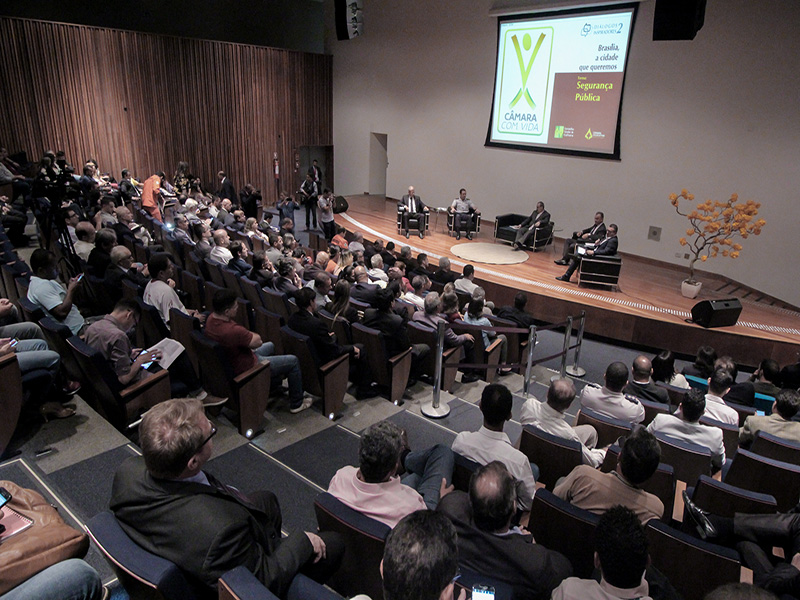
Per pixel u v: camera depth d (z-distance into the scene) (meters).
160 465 1.75
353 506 2.10
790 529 2.59
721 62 8.89
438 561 1.27
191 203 9.97
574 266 8.91
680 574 2.35
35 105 12.03
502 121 12.38
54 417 3.68
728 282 9.32
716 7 8.81
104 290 5.58
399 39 14.35
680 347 7.46
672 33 6.64
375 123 15.63
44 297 4.30
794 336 7.13
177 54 13.68
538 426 3.37
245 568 1.59
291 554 1.84
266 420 4.23
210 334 3.85
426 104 14.08
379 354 4.60
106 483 3.08
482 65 12.59
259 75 15.20
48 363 3.63
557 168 11.59
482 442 2.77
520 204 12.47
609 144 10.62
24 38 11.67
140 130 13.52
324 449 3.87
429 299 5.45
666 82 9.64
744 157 8.84
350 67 15.98
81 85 12.50
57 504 2.90
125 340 3.60
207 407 4.19
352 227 12.59
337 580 2.19
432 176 14.37
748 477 3.21
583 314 6.36
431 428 4.41
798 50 7.98
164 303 4.84
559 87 11.16
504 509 1.93
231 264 6.89
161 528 1.69
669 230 10.05
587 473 2.56
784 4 8.04
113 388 3.48
